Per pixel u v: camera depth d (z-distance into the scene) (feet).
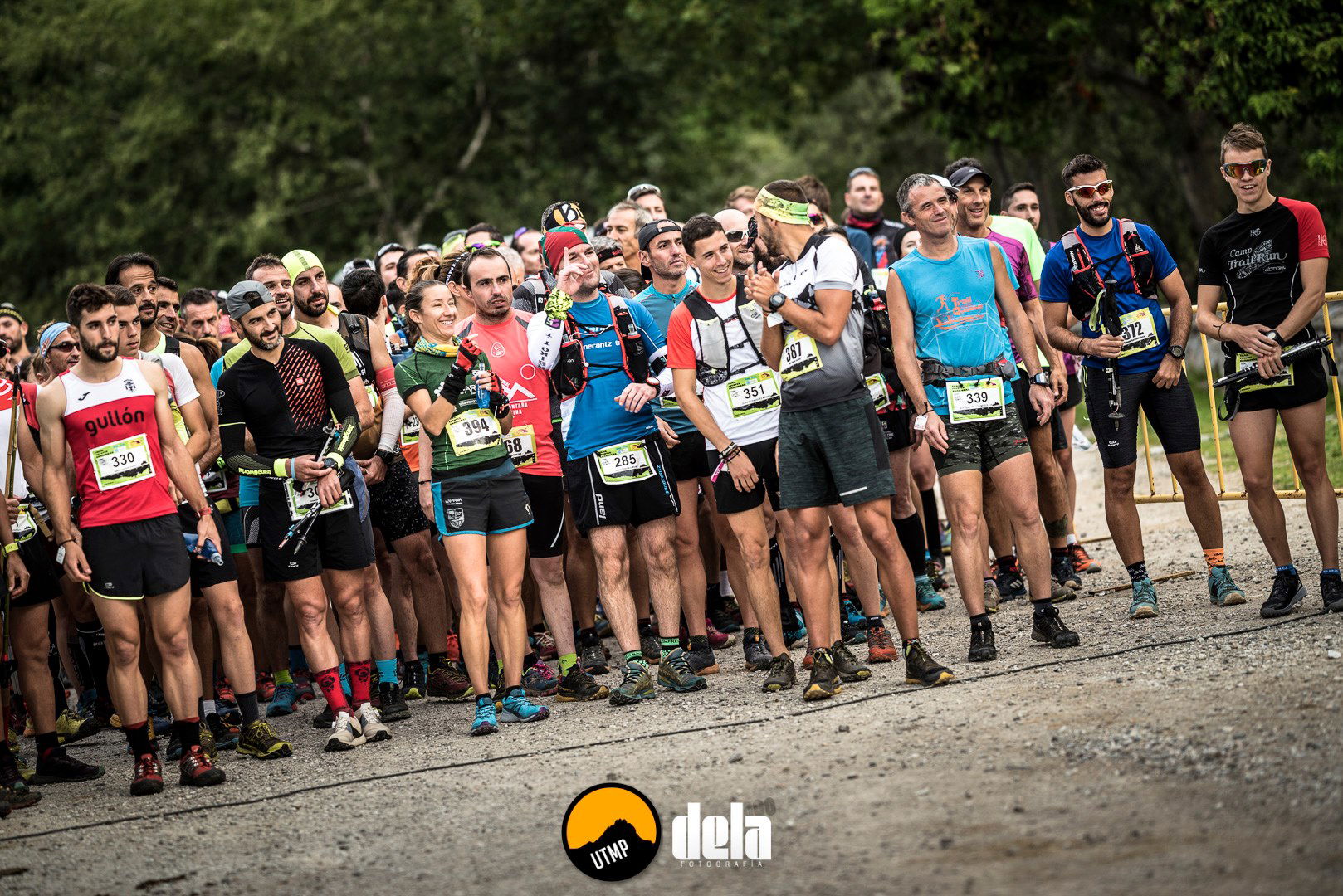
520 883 41.52
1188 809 40.42
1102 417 70.49
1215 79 162.30
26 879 48.11
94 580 59.77
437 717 71.20
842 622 78.89
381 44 293.02
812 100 246.27
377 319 84.64
